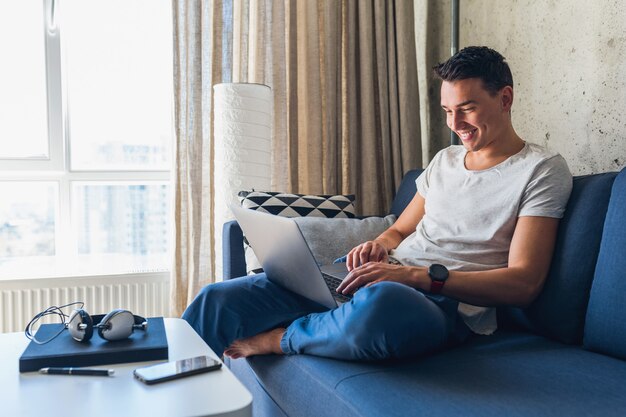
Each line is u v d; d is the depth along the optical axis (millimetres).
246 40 2646
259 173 2426
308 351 1352
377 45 2758
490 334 1528
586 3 1957
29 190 2750
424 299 1284
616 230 1347
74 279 2572
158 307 2723
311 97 2693
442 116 2838
